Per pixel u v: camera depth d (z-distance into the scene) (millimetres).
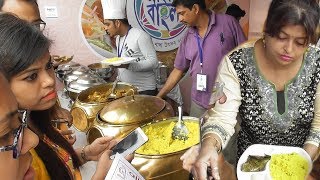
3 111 360
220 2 2781
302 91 897
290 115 913
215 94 955
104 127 1258
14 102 379
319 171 508
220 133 884
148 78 2176
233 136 968
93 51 2877
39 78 617
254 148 853
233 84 944
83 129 1494
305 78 889
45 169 694
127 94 1556
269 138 963
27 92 596
